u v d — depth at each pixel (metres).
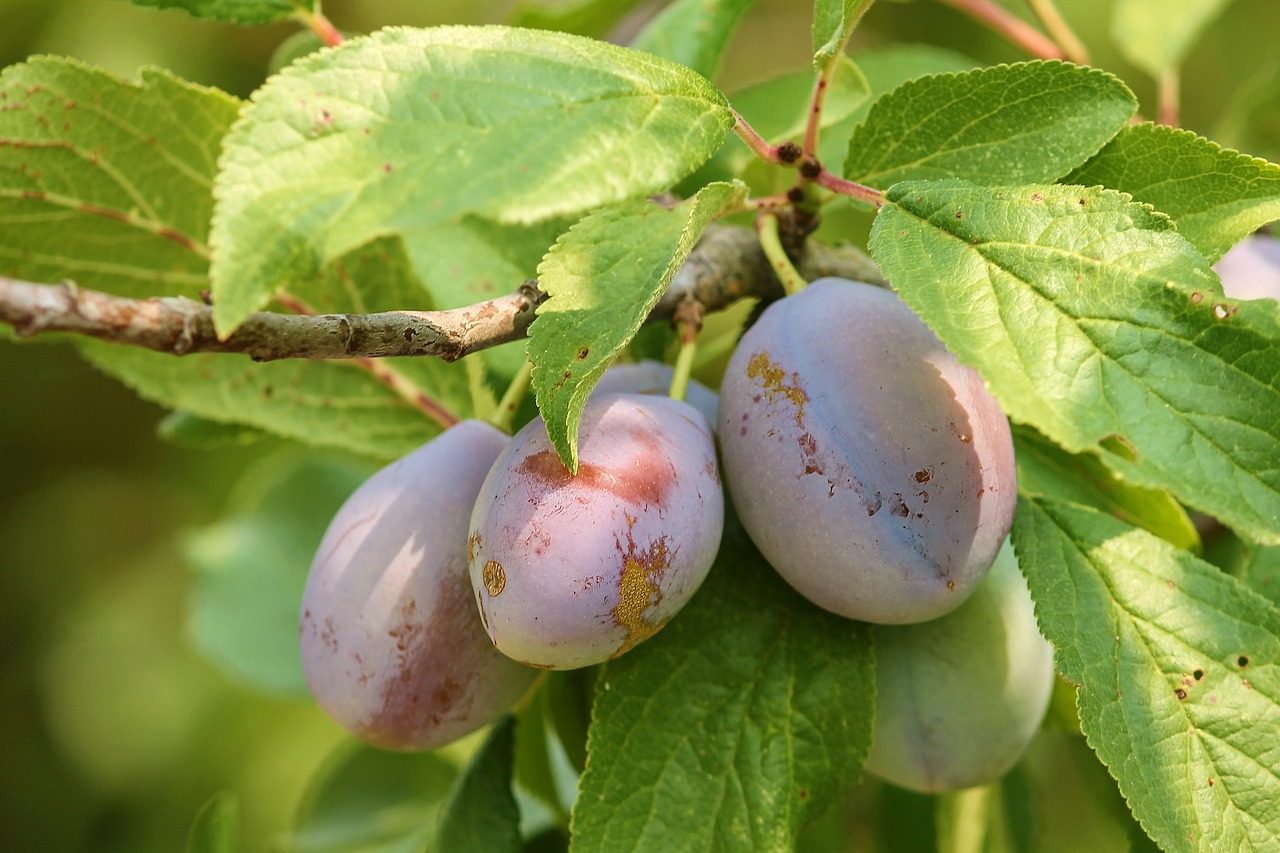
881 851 0.46
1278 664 0.36
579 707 0.40
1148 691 0.36
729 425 0.37
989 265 0.35
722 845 0.37
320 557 0.38
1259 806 0.36
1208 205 0.37
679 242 0.35
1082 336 0.34
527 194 0.33
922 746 0.39
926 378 0.36
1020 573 0.39
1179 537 0.41
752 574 0.38
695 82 0.35
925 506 0.36
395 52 0.33
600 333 0.35
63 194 0.40
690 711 0.37
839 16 0.37
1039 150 0.37
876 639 0.39
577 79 0.34
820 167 0.37
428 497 0.37
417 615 0.37
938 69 0.48
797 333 0.37
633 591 0.35
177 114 0.40
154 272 0.42
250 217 0.32
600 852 0.37
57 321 0.32
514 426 0.40
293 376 0.44
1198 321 0.34
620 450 0.36
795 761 0.37
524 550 0.35
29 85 0.39
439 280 0.43
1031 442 0.41
